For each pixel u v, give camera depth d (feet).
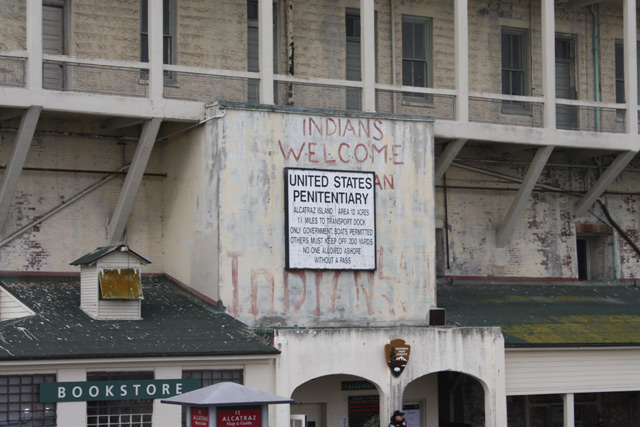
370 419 103.71
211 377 86.63
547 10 110.42
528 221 117.80
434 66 113.19
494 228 115.85
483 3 116.78
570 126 119.14
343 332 91.76
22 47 96.02
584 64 121.90
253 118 95.25
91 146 100.12
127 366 83.05
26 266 96.53
